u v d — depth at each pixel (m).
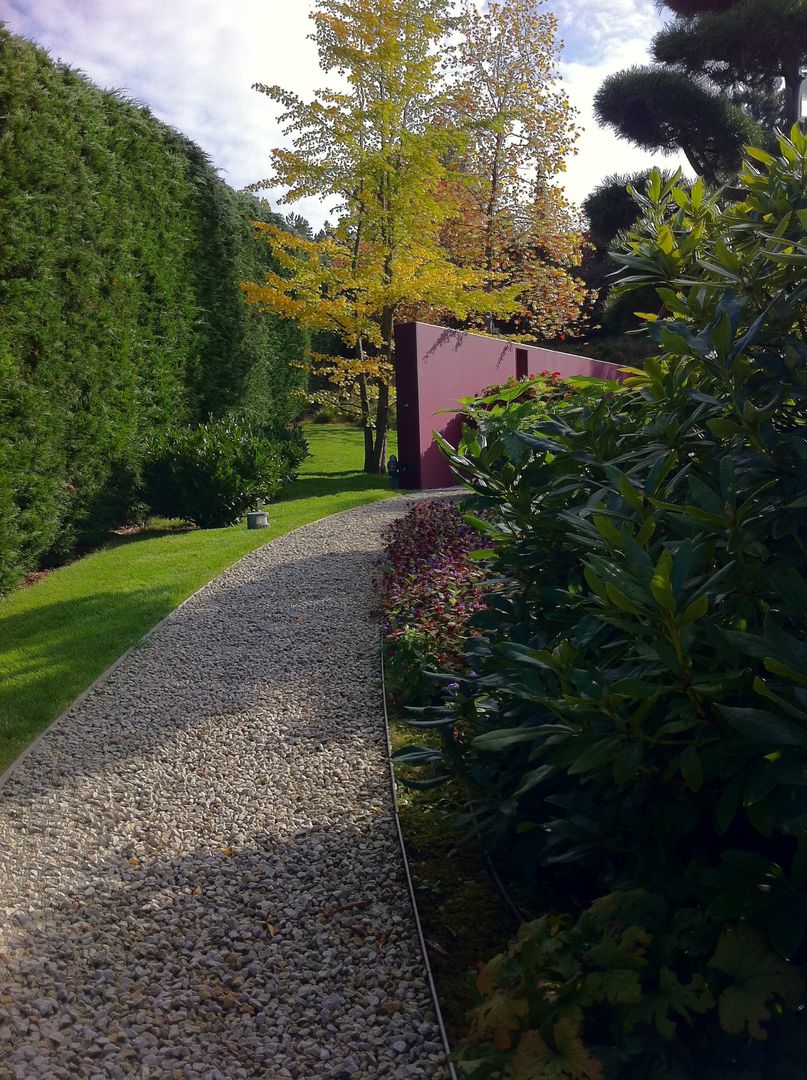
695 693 1.63
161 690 4.79
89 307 8.73
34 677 5.02
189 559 7.89
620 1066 1.69
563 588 2.57
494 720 2.62
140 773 3.81
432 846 3.01
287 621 5.87
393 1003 2.25
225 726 4.26
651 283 2.62
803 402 2.14
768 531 1.85
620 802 2.02
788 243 1.82
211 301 12.60
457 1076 1.95
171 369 11.09
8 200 7.21
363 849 3.06
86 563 8.24
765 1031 1.55
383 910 2.68
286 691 4.67
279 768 3.78
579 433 2.39
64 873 3.03
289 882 2.90
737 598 1.86
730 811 1.62
